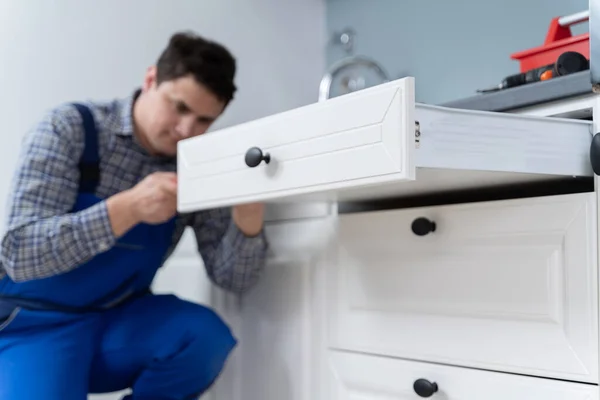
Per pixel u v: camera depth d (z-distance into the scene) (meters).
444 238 1.13
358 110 0.91
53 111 1.39
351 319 1.29
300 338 1.40
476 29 1.77
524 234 1.02
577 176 1.02
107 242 1.27
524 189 1.15
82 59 1.79
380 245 1.24
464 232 1.10
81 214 1.26
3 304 1.35
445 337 1.12
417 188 1.13
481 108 1.12
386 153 0.87
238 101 2.02
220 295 1.67
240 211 1.42
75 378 1.33
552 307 0.98
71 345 1.35
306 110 0.99
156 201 1.27
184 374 1.42
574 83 0.99
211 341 1.43
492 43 1.72
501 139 0.93
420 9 1.93
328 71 1.98
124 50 1.85
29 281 1.35
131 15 1.86
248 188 1.08
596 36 0.91
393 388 1.20
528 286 1.01
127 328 1.44
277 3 2.13
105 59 1.82
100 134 1.42
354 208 1.38
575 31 1.49
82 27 1.79
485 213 1.07
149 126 1.41
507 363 1.03
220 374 1.62
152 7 1.89
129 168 1.45
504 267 1.05
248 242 1.46
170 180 1.28
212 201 1.16
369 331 1.25
